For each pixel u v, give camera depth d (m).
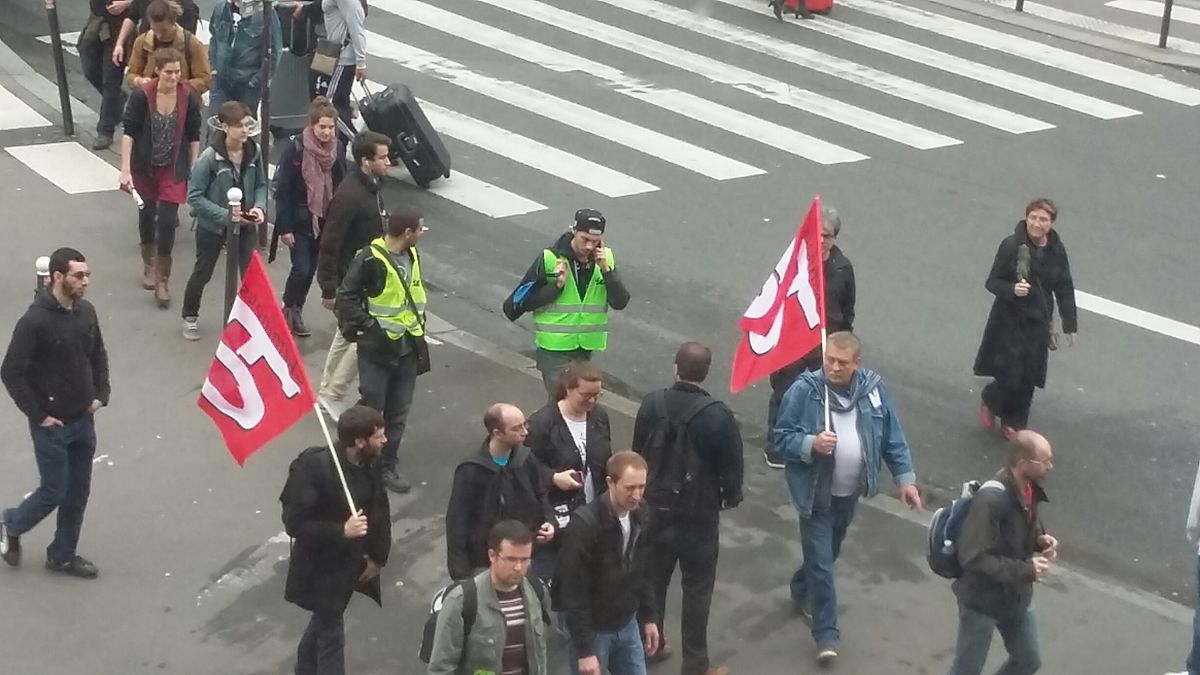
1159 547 10.05
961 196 16.03
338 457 7.49
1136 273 14.33
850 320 10.43
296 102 15.55
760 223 15.11
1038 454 7.26
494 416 7.73
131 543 9.34
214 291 13.00
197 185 11.64
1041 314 10.98
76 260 8.32
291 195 11.79
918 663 8.56
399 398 10.04
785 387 10.50
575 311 10.23
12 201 14.53
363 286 9.73
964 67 20.59
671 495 7.88
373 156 10.62
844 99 19.02
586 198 15.59
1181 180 16.80
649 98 18.67
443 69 19.36
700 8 22.77
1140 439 11.39
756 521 10.02
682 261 14.20
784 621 8.92
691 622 8.12
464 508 7.81
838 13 22.91
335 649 7.71
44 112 17.00
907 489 8.34
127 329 12.17
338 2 15.66
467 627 6.63
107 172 15.42
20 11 20.58
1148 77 20.66
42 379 8.41
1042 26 22.80
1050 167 17.03
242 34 14.99
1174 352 12.82
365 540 7.63
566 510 8.24
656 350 12.54
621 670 7.62
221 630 8.56
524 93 18.61
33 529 9.41
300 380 7.71
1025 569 7.35
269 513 9.73
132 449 10.42
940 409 11.77
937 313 13.34
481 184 15.85
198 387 11.31
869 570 9.52
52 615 8.59
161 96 12.30
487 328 12.87
